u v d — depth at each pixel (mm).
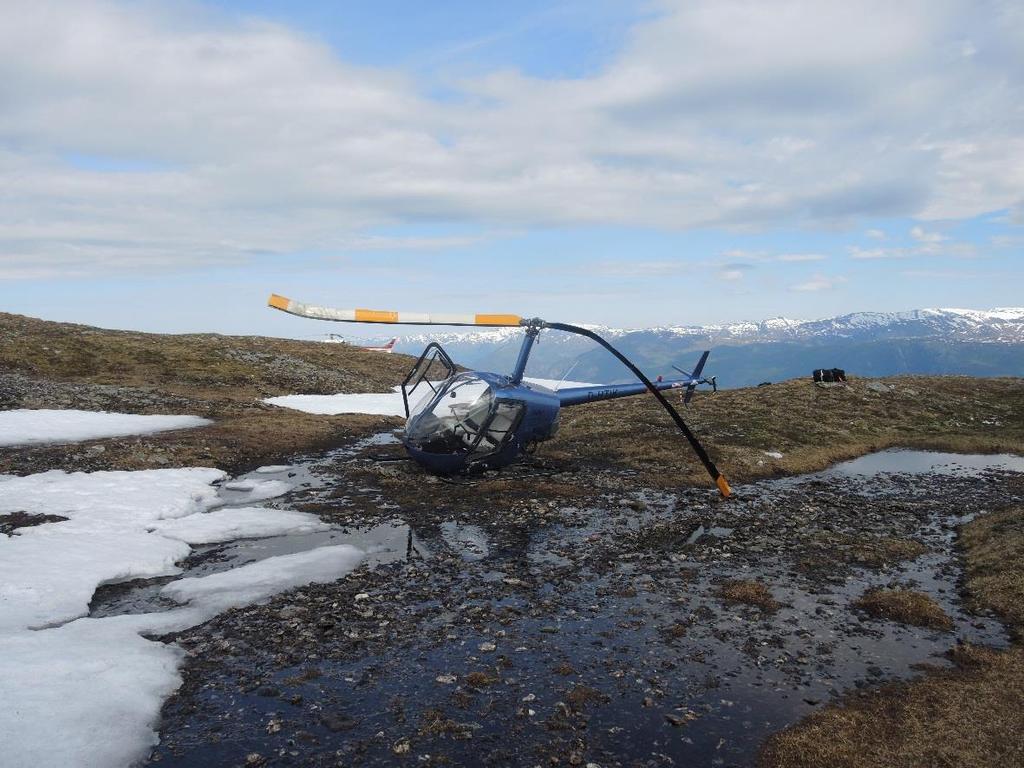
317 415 33656
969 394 40250
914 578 11641
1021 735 6461
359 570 11578
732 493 18469
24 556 11328
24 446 22250
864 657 8477
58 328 52750
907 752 6258
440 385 18906
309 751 6270
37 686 7070
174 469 19625
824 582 11344
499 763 6145
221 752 6234
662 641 8914
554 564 12117
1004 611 9836
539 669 8039
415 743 6445
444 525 14656
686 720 6926
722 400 37875
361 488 18141
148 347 49438
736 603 10312
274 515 15000
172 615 9398
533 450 19391
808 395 38094
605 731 6730
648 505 16859
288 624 9188
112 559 11469
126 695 7082
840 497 18453
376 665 8078
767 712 7129
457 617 9594
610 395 22734
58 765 5844
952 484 20781
